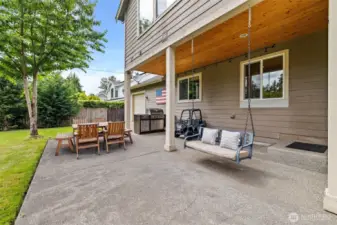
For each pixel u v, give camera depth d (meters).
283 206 2.00
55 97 10.91
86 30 7.30
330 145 1.85
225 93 5.75
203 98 6.56
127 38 7.41
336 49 1.78
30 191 2.46
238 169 3.16
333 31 1.80
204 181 2.69
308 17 3.20
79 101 12.52
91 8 7.12
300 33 3.88
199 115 6.70
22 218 1.86
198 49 4.83
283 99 4.30
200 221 1.77
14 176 3.04
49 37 6.77
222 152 2.94
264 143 4.51
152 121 7.97
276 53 4.43
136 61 6.48
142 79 12.07
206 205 2.05
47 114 10.61
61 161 3.86
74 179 2.87
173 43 4.32
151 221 1.79
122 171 3.19
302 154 3.07
